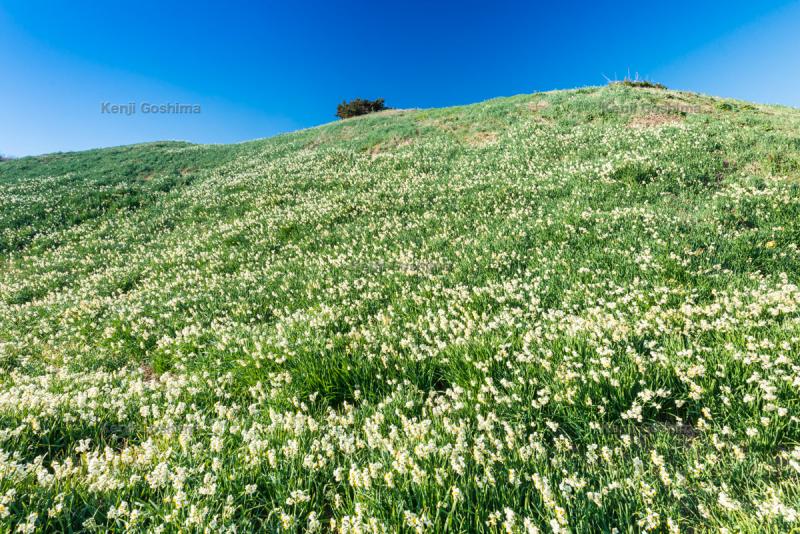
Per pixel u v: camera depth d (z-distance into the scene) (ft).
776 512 7.51
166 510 8.79
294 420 12.02
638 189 40.04
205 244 46.37
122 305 31.55
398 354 16.70
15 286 42.34
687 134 55.77
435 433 10.91
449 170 63.82
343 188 61.62
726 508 8.33
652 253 25.30
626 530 8.09
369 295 26.18
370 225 42.73
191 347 22.41
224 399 16.53
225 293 31.71
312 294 28.50
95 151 132.46
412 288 27.09
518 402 12.87
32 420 12.66
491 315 20.63
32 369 23.72
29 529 8.15
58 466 10.07
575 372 13.15
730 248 25.20
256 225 49.19
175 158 110.22
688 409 11.97
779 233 26.61
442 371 16.17
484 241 33.17
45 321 30.94
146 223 60.85
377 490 9.25
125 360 23.98
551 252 29.14
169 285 35.12
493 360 15.26
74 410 14.14
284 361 17.66
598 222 32.53
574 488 8.96
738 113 70.03
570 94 96.84
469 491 8.85
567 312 20.83
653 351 14.07
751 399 10.95
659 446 10.66
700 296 20.10
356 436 11.61
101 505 9.45
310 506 9.50
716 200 34.01
